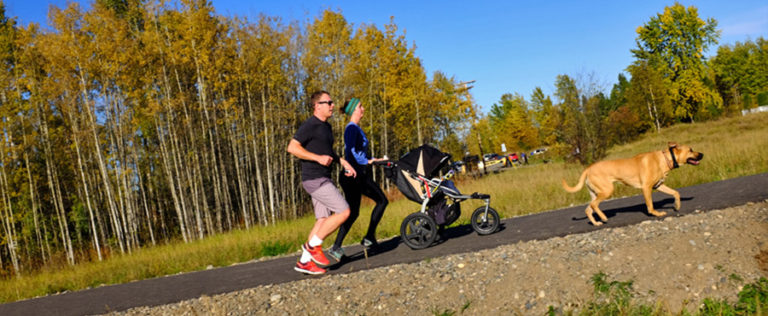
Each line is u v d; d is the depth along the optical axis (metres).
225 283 5.84
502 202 11.81
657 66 54.03
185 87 27.20
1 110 23.36
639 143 42.12
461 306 3.84
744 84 68.56
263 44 24.61
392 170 6.15
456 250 5.55
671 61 54.25
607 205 8.11
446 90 29.75
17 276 15.99
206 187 31.06
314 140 5.16
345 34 27.25
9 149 23.81
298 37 26.55
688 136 39.78
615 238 4.79
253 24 24.17
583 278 3.99
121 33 21.86
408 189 6.07
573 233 5.56
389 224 10.09
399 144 33.75
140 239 29.11
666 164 5.77
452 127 30.75
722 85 68.00
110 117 24.84
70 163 28.23
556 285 3.93
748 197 5.99
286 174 29.88
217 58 23.77
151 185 31.52
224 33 23.78
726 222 4.82
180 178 27.27
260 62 24.75
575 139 23.77
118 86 23.48
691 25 52.44
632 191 10.04
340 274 5.11
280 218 26.70
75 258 24.02
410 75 27.53
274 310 4.23
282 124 28.16
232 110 26.02
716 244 4.28
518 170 29.27
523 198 11.99
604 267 4.13
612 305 3.48
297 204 29.77
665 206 6.57
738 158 12.40
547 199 11.27
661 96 50.69
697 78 52.97
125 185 25.58
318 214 5.38
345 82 27.03
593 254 4.38
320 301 4.28
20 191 25.95
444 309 3.83
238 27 24.00
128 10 27.66
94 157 27.69
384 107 28.56
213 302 4.58
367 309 4.00
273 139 26.67
